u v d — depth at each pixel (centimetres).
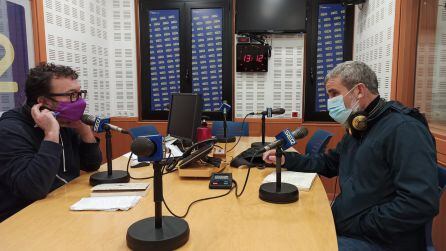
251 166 194
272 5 385
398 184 128
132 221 118
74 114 161
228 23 407
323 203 137
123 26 413
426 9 259
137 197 141
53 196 145
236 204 136
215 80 416
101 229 111
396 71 279
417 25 265
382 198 138
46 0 296
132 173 185
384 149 136
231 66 412
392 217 125
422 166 123
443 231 212
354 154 153
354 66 146
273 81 404
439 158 225
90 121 167
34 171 139
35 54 288
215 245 100
